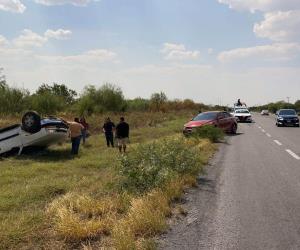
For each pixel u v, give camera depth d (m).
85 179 11.06
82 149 19.28
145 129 29.86
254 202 8.27
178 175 9.96
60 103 43.69
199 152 15.02
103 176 11.56
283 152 17.14
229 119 27.70
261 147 19.25
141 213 6.74
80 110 45.22
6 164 14.88
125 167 9.30
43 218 7.11
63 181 10.90
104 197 8.41
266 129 33.78
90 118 37.31
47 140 17.53
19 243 5.98
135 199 7.74
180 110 69.31
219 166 13.19
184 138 20.52
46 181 11.05
